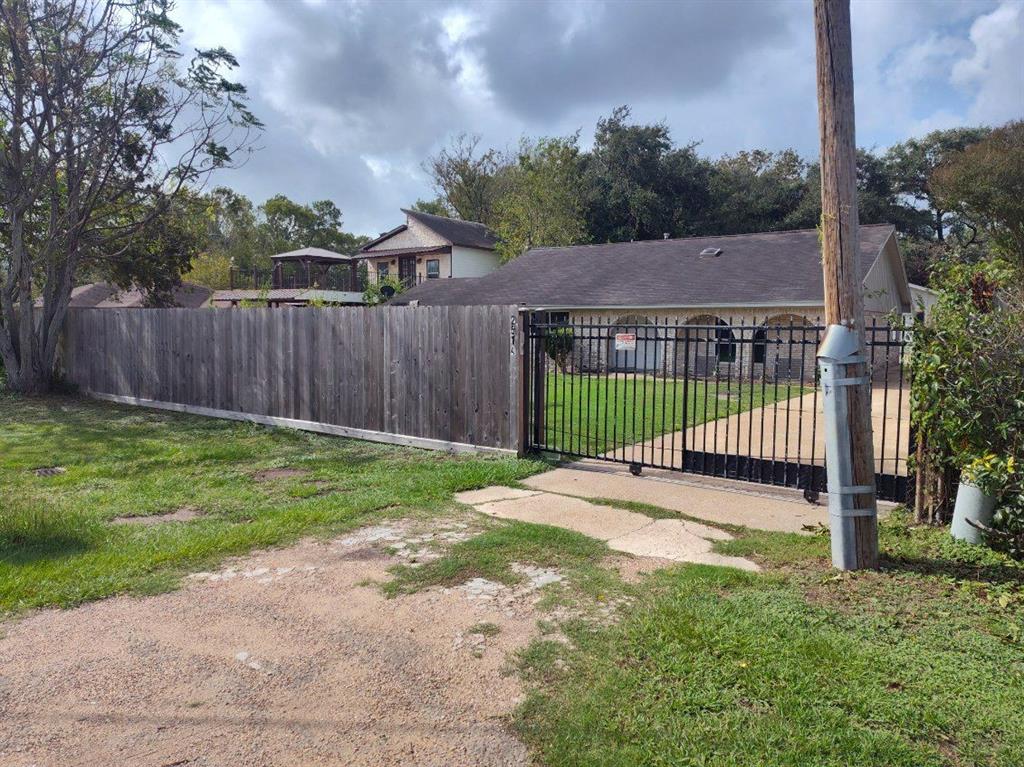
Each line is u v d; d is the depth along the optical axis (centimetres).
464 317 856
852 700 300
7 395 1423
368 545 518
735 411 1244
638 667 333
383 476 730
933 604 404
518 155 4016
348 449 898
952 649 349
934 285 531
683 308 2016
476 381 852
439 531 550
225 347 1159
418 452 875
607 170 4081
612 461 778
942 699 302
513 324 813
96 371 1430
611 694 309
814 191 4069
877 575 449
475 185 5206
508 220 3897
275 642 364
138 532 542
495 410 838
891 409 1302
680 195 4119
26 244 1523
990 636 362
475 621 389
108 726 288
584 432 1015
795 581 443
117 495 653
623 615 393
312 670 335
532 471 752
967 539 500
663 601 407
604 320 2167
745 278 2078
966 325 493
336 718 296
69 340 1500
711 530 556
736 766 259
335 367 1002
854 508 457
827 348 458
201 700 309
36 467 786
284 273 4256
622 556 495
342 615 397
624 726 286
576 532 546
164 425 1090
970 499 497
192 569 469
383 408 948
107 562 470
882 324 2114
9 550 491
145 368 1312
